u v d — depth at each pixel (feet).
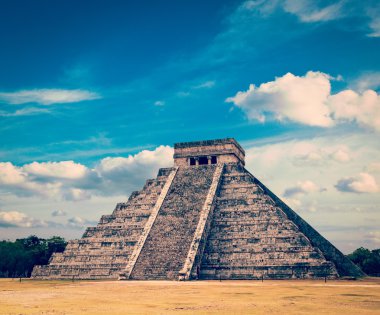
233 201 210.79
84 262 208.13
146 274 180.34
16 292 116.16
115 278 195.52
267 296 101.04
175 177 232.94
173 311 74.69
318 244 214.69
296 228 188.55
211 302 88.38
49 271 209.05
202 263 186.80
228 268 182.09
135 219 218.18
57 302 89.20
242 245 189.57
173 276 177.06
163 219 205.57
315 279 171.22
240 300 92.32
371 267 284.41
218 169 229.66
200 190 218.59
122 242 208.54
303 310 75.66
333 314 70.54
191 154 245.45
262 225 194.80
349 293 108.78
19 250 297.33
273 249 184.34
